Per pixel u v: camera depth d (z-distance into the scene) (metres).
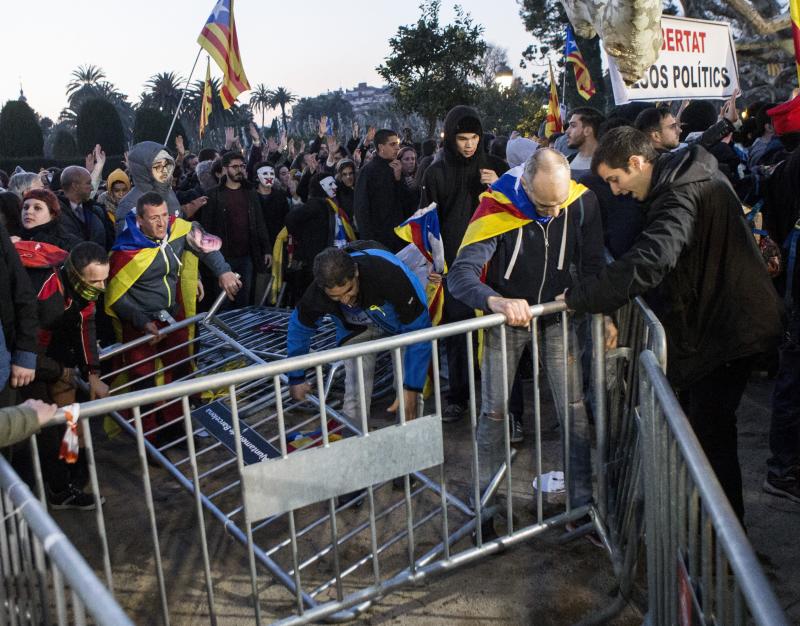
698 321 2.89
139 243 4.45
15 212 4.44
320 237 7.22
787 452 3.56
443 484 2.94
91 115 40.50
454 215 4.60
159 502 4.04
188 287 4.88
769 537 3.29
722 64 4.85
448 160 4.57
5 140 39.97
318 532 3.61
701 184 2.74
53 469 3.84
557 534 3.46
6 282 3.24
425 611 2.97
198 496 2.57
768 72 11.62
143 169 5.17
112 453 4.66
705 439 3.04
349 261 3.27
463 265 3.20
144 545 3.61
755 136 6.85
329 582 3.05
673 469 2.13
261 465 2.53
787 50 10.25
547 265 3.29
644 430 2.54
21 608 2.05
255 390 5.24
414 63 20.69
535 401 3.08
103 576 3.37
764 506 3.54
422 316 3.48
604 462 3.20
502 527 3.55
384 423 4.88
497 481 3.31
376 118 52.12
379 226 6.39
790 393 3.51
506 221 3.20
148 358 4.51
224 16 7.32
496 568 3.23
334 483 2.68
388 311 3.46
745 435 4.27
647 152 2.80
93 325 4.03
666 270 2.68
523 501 3.77
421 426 2.82
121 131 41.34
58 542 1.62
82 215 5.96
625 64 3.58
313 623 2.89
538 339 3.31
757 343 2.85
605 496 3.25
